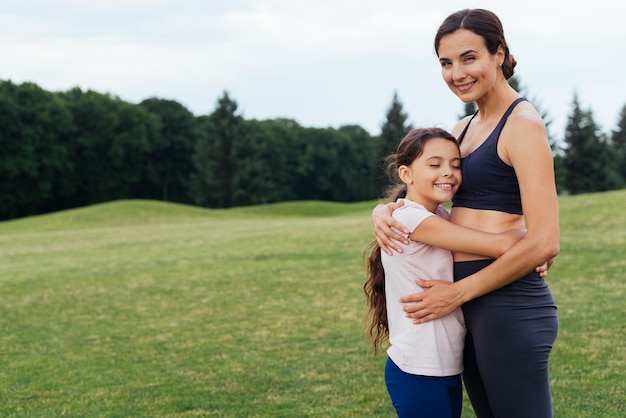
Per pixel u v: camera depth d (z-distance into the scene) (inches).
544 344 105.4
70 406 206.2
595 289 332.8
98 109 2314.2
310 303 357.4
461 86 108.0
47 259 625.6
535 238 100.8
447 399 111.0
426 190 113.0
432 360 109.3
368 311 129.9
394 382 113.1
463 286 105.8
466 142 115.9
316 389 211.3
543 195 101.3
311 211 1626.5
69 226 1127.6
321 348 262.7
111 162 2322.8
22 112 2091.5
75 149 2250.2
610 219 600.4
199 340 288.2
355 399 199.8
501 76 110.8
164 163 2534.5
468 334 113.9
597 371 208.5
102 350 279.0
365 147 2970.0
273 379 224.5
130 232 904.9
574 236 523.5
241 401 203.8
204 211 1425.9
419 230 109.0
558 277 369.1
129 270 518.3
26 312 370.6
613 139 2637.8
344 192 2903.5
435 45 111.8
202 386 221.0
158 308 367.9
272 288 408.8
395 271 112.9
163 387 222.2
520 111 105.7
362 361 240.8
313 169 2770.7
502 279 103.4
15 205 2100.1
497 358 106.3
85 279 481.4
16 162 2047.2
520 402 105.7
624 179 2337.6
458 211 113.3
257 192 2342.5
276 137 2773.1
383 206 117.3
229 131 2321.6
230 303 370.6
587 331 256.1
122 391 219.9
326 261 503.2
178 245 697.0
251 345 274.2
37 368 253.8
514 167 104.3
